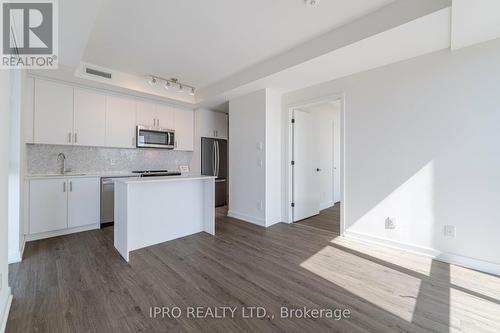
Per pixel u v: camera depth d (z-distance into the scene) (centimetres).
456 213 244
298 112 427
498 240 223
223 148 558
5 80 160
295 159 421
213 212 345
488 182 227
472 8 178
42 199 319
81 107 372
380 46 246
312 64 291
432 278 218
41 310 171
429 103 259
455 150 244
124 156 447
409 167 273
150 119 455
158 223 310
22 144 274
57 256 265
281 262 254
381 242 296
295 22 242
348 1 210
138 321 161
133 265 245
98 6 191
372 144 302
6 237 169
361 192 313
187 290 199
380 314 169
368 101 306
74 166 391
